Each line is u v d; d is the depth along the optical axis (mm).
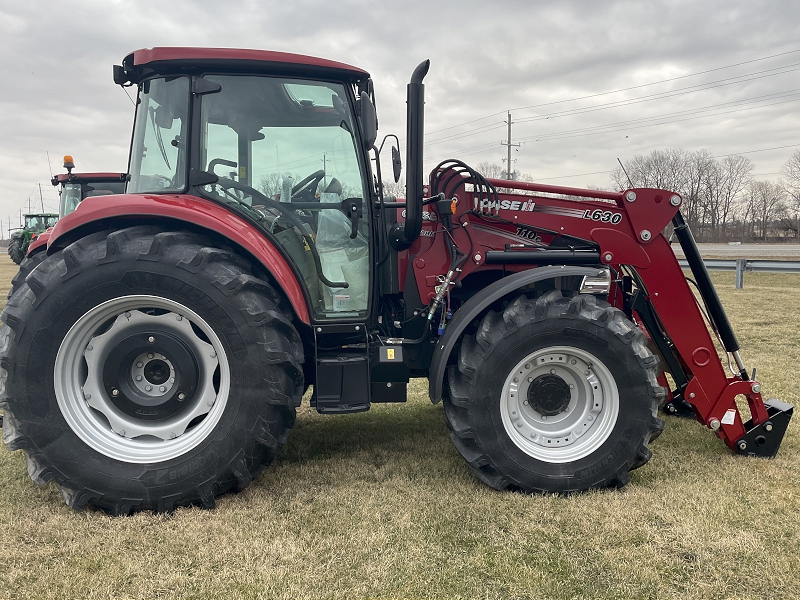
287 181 2900
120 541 2299
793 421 3686
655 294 3148
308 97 2895
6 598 1942
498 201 3139
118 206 2523
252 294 2578
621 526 2393
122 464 2527
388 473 2998
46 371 2471
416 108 2668
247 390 2551
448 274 3014
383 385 2984
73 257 2473
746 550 2188
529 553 2199
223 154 2826
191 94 2750
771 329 6832
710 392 3150
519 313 2748
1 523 2455
